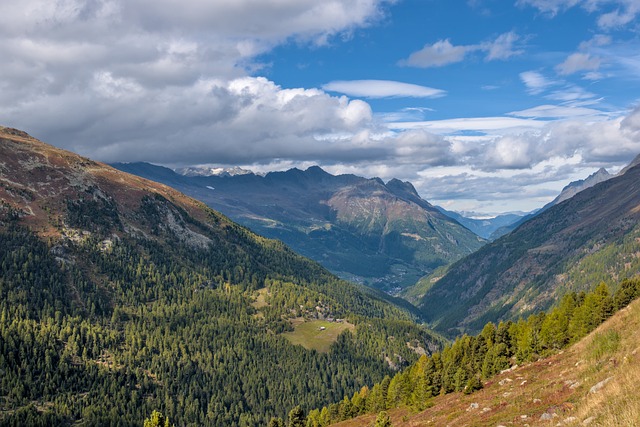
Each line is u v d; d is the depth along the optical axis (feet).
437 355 443.32
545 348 363.76
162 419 276.82
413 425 296.30
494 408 240.12
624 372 176.55
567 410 175.42
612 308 346.13
